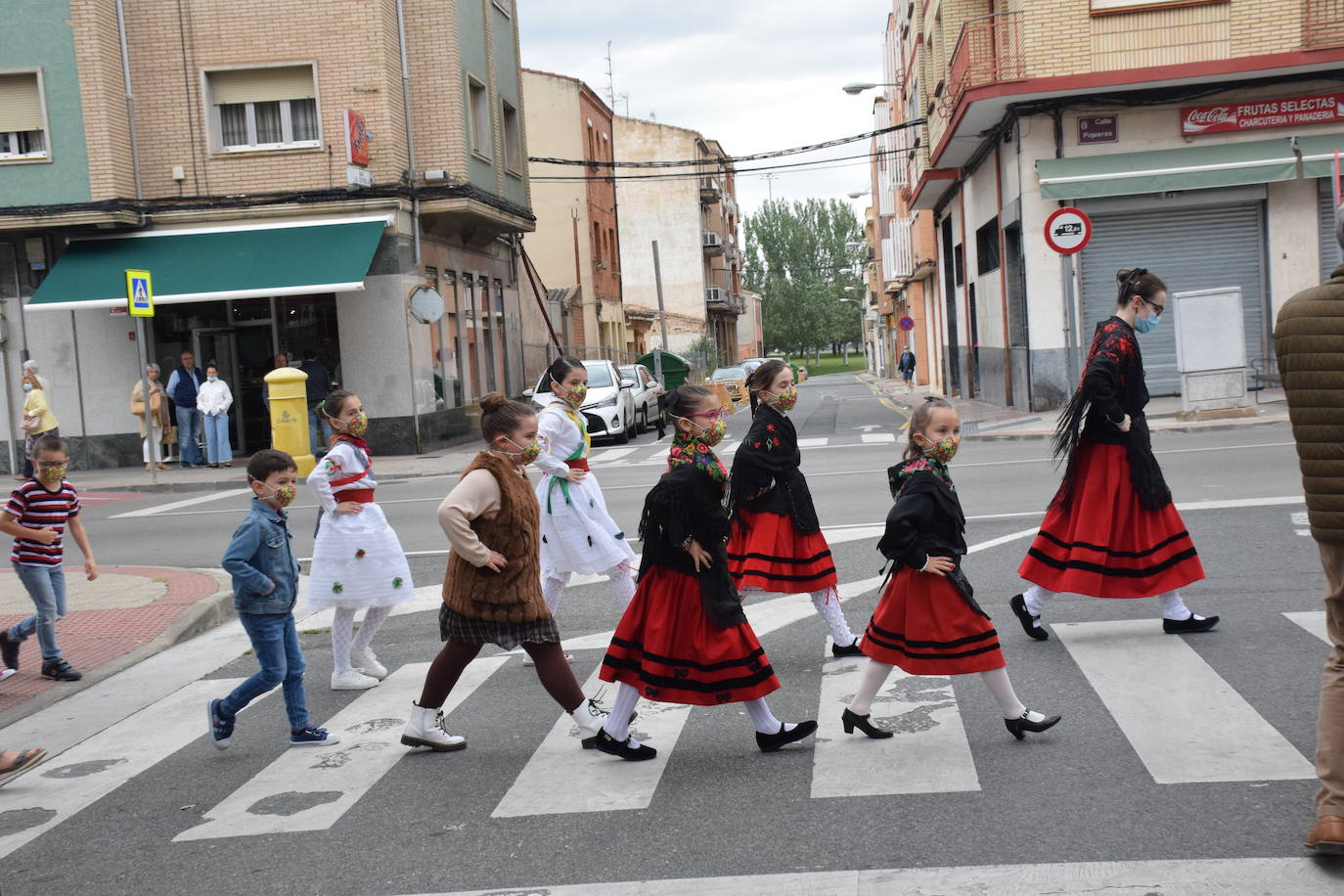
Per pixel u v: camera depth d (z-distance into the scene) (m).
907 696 6.10
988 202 26.03
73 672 7.61
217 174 23.23
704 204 72.69
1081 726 5.41
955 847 4.21
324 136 23.19
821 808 4.68
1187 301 17.75
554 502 7.36
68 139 22.44
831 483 14.59
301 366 23.00
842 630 6.94
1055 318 21.83
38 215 22.44
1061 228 17.45
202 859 4.66
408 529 13.41
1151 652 6.46
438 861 4.46
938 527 5.25
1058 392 21.88
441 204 23.88
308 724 6.11
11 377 23.25
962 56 23.66
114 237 23.11
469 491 5.45
